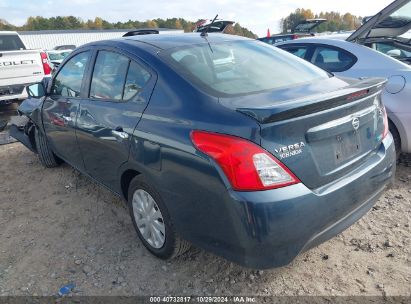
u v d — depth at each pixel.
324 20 11.54
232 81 2.57
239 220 2.04
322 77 2.95
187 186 2.28
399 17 4.82
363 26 4.70
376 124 2.69
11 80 7.53
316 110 2.13
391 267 2.70
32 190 4.26
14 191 4.27
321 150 2.22
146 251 3.00
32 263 2.94
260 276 2.68
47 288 2.66
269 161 2.02
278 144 2.05
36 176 4.65
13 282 2.73
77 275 2.77
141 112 2.64
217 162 2.08
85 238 3.23
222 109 2.21
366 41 5.16
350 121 2.37
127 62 2.94
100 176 3.38
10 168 4.99
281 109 1.97
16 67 7.53
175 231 2.59
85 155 3.50
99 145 3.14
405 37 5.66
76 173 4.63
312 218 2.13
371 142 2.62
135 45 2.99
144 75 2.75
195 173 2.20
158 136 2.43
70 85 3.72
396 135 4.11
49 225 3.48
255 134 2.01
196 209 2.28
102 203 3.84
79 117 3.41
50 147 4.50
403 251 2.86
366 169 2.49
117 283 2.67
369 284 2.55
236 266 2.79
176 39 3.09
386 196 3.73
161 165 2.43
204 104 2.31
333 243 3.01
